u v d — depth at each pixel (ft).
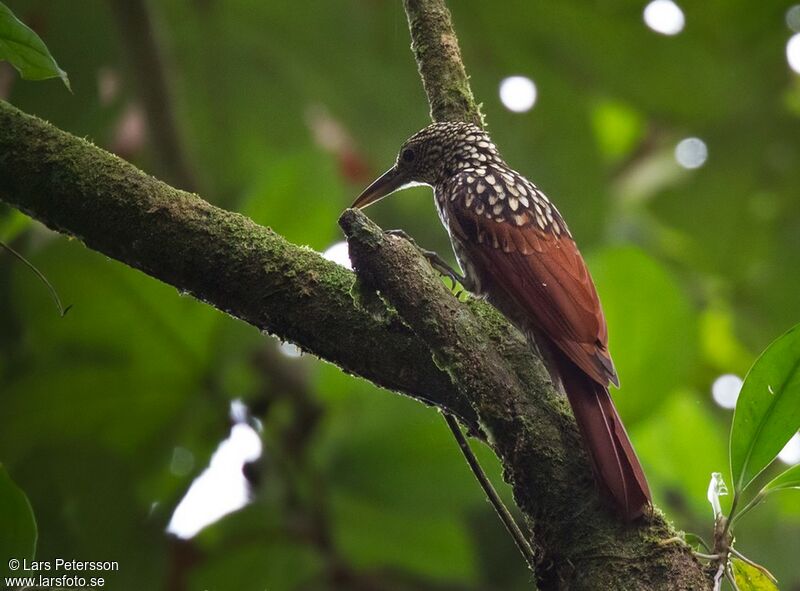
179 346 32.73
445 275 28.14
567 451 19.56
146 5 39.04
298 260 20.20
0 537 21.33
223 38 44.39
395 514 34.24
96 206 19.84
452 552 36.29
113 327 32.58
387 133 44.86
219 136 45.50
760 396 20.25
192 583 33.35
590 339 24.41
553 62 43.75
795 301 47.93
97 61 40.68
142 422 33.47
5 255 35.58
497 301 27.55
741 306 48.42
